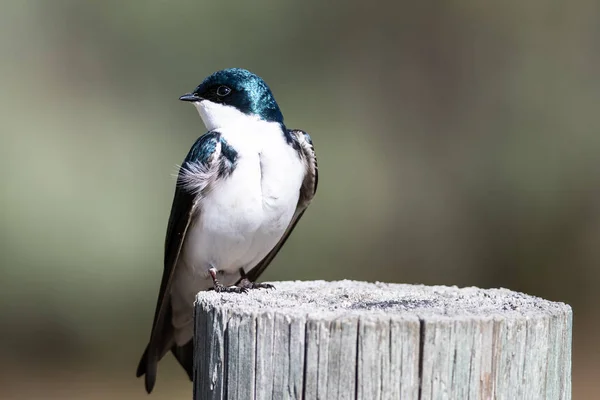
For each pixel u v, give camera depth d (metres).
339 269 14.20
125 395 12.96
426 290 5.73
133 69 14.29
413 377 3.93
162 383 13.50
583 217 15.02
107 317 14.20
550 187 15.11
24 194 13.40
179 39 14.28
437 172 15.30
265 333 4.06
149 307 14.06
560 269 15.25
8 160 13.46
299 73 14.80
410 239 15.12
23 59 14.17
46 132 13.83
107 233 13.55
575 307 15.38
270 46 14.55
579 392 12.95
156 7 14.25
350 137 14.83
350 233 14.32
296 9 14.74
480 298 5.09
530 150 15.22
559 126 15.18
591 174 15.02
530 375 4.09
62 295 14.02
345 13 15.16
